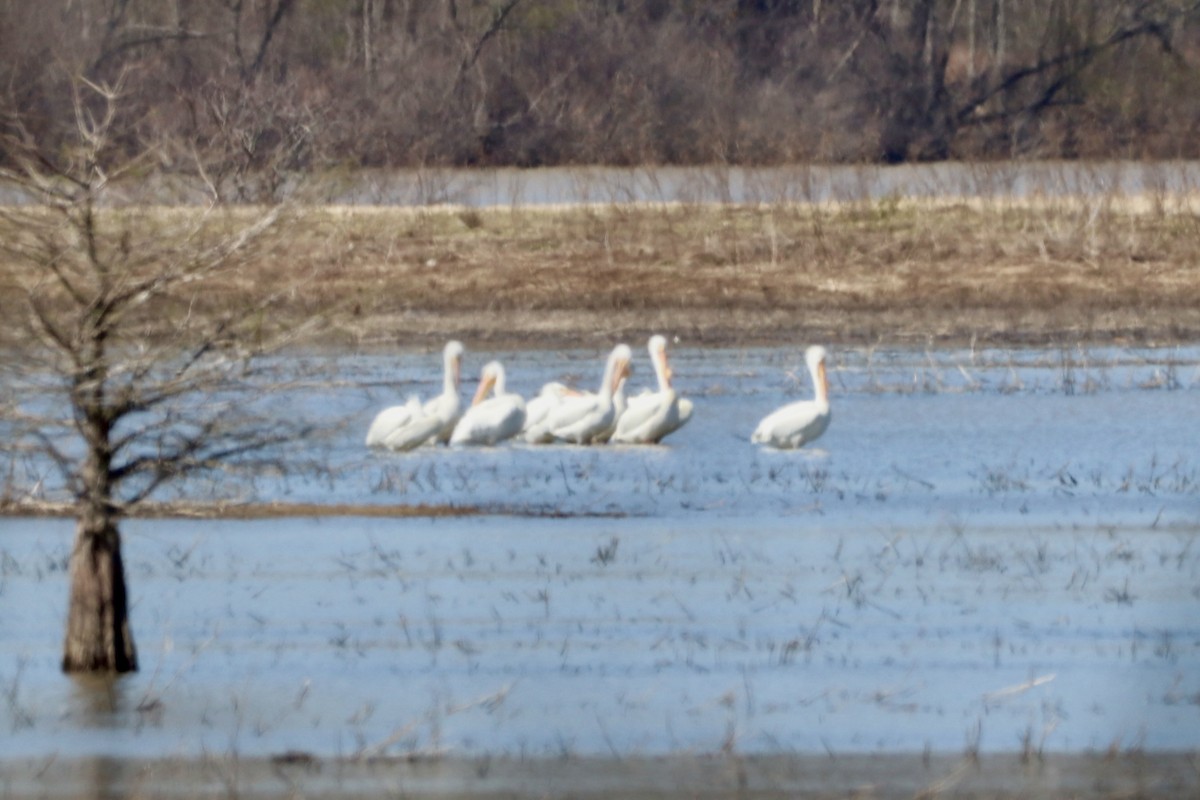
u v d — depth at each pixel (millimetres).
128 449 12070
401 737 10242
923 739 10258
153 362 10766
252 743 10148
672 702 10836
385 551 14477
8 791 9500
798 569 13859
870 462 18859
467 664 11500
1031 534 15188
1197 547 14625
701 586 13328
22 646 11852
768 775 9766
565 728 10391
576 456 19469
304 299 22719
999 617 12492
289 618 12500
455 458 19203
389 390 23078
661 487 17391
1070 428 20734
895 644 11906
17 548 14664
